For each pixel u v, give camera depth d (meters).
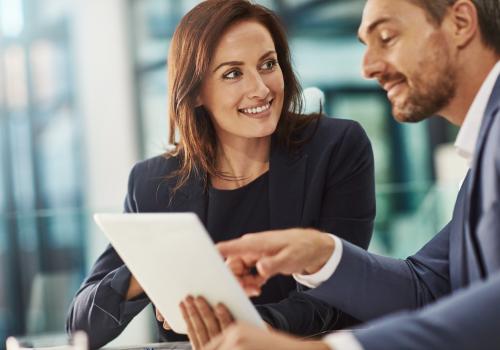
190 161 1.92
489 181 1.07
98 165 7.30
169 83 1.92
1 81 7.14
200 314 1.22
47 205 7.20
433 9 1.19
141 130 7.32
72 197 7.27
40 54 7.23
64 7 7.26
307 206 1.90
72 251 3.45
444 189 3.31
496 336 0.78
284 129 1.93
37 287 3.53
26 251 3.51
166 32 7.36
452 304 0.81
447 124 6.73
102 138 7.30
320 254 1.29
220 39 1.79
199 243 1.11
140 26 7.33
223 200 1.91
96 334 1.73
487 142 1.09
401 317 0.82
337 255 1.32
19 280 3.52
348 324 1.74
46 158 7.24
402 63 1.22
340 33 6.77
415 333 0.79
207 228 1.91
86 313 1.74
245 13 1.83
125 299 1.72
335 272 1.33
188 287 1.22
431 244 1.48
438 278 1.43
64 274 3.48
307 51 6.71
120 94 7.32
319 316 1.73
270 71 1.83
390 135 6.82
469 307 0.80
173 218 1.12
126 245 1.26
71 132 7.29
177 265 1.19
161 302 1.35
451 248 1.25
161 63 7.37
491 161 1.07
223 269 1.12
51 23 7.25
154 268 1.26
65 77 7.29
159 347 1.55
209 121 1.92
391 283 1.39
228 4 1.81
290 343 0.85
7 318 3.58
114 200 7.31
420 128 6.80
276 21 1.88
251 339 0.85
